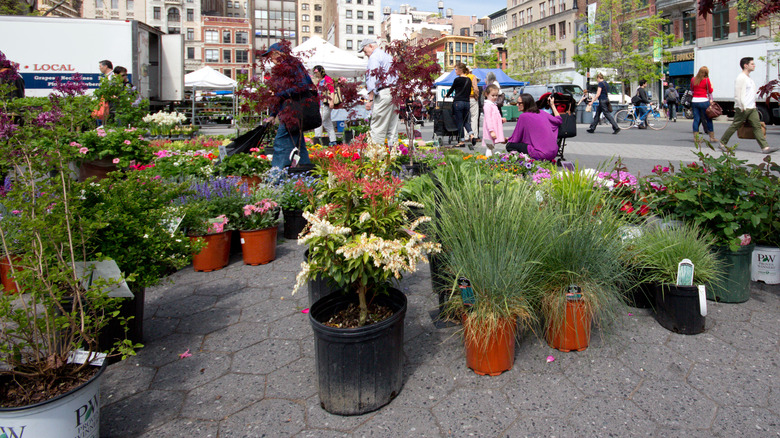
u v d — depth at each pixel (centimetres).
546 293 299
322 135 1209
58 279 225
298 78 685
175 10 8912
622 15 3409
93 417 219
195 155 697
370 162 333
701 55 2717
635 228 356
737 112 1013
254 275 441
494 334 270
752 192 367
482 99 1549
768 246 386
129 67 1702
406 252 244
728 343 303
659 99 3825
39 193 250
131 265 293
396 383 258
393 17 11612
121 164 580
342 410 246
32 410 195
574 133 865
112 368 295
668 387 261
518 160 671
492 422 238
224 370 291
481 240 287
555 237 301
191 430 239
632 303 356
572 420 238
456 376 278
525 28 6125
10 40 1614
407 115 750
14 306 368
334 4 12656
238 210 484
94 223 247
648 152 1086
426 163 714
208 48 9338
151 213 311
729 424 231
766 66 2405
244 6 12175
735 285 353
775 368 275
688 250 328
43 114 247
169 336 333
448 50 9150
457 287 285
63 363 224
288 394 266
